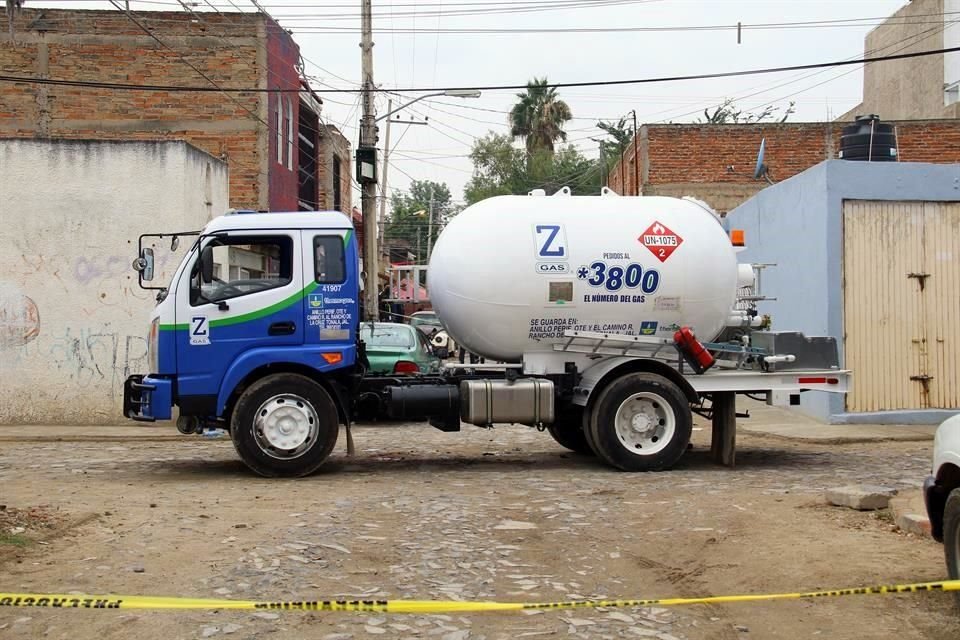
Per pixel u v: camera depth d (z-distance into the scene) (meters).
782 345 11.98
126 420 16.70
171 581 6.30
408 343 17.14
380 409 11.70
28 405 16.61
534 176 53.78
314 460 10.94
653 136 26.27
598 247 11.61
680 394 11.57
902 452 13.50
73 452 13.65
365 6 23.69
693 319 11.90
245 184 23.53
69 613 5.61
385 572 6.75
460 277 11.48
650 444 11.65
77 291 16.66
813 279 16.69
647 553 7.45
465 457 13.28
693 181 26.16
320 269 11.12
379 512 8.88
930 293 16.30
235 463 12.41
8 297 16.62
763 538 7.79
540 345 11.73
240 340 10.95
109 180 16.70
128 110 23.72
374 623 5.66
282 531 7.90
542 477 11.21
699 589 6.50
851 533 7.86
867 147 17.70
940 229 16.36
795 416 17.47
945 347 16.31
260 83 23.69
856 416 16.06
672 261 11.72
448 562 7.07
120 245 16.70
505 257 11.43
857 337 16.12
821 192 16.28
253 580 6.39
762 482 10.73
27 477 10.93
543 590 6.43
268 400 10.86
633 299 11.66
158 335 10.87
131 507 8.84
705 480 10.90
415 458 13.16
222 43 23.64
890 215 16.25
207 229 10.98
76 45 23.69
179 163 16.73
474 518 8.66
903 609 5.95
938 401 16.28
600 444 11.50
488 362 12.31
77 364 16.67
